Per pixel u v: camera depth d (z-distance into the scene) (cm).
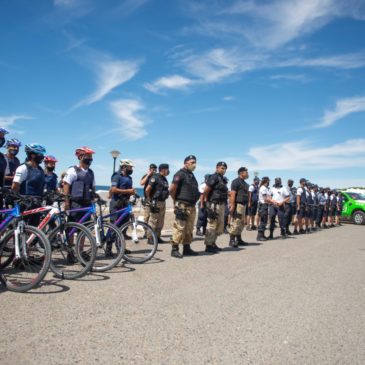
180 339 310
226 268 609
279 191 1127
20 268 461
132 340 305
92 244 519
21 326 327
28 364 259
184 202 714
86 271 512
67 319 348
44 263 438
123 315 364
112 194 709
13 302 396
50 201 579
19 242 447
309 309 402
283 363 273
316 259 725
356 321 368
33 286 433
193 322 351
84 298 417
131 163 733
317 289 489
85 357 272
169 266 616
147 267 605
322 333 334
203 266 623
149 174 929
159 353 283
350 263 693
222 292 458
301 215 1307
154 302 409
